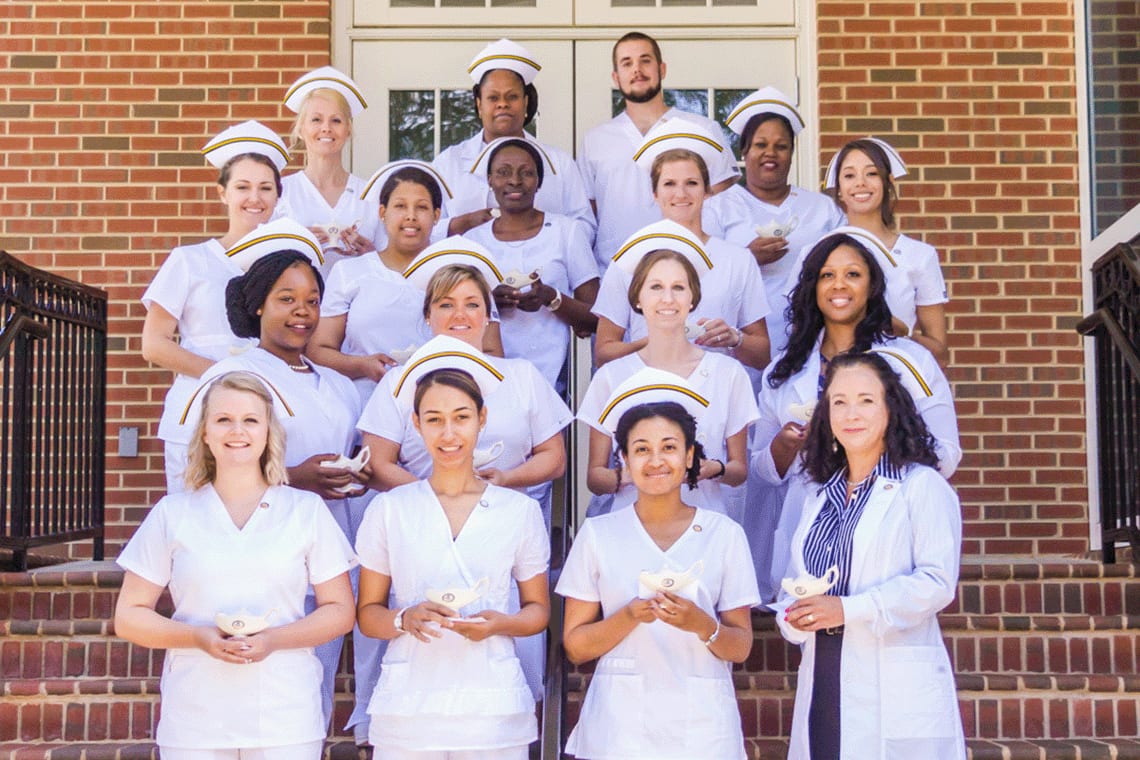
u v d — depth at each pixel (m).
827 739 3.82
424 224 5.44
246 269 5.02
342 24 7.84
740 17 7.84
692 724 3.92
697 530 4.13
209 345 5.18
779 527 4.86
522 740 3.98
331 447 4.76
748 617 4.13
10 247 7.41
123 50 7.51
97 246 7.41
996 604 5.27
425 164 5.70
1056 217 7.38
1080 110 7.39
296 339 4.80
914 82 7.45
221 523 4.05
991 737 4.83
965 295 7.35
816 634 3.90
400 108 7.87
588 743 3.97
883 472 3.97
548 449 4.82
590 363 7.85
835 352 4.92
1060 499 7.23
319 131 6.16
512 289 5.32
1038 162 7.40
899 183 7.41
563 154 6.46
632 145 6.57
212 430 4.08
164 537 4.05
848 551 3.91
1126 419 5.61
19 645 5.10
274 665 3.93
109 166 7.45
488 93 6.41
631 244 5.04
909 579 3.79
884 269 5.23
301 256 4.81
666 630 3.99
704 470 4.60
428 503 4.14
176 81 7.50
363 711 4.68
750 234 6.04
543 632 4.65
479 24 7.88
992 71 7.45
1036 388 7.30
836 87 7.46
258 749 3.90
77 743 4.85
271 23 7.54
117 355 7.35
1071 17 7.46
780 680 4.79
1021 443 7.27
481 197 6.57
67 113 7.48
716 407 4.82
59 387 6.41
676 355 4.86
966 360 7.32
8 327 5.60
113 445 7.29
